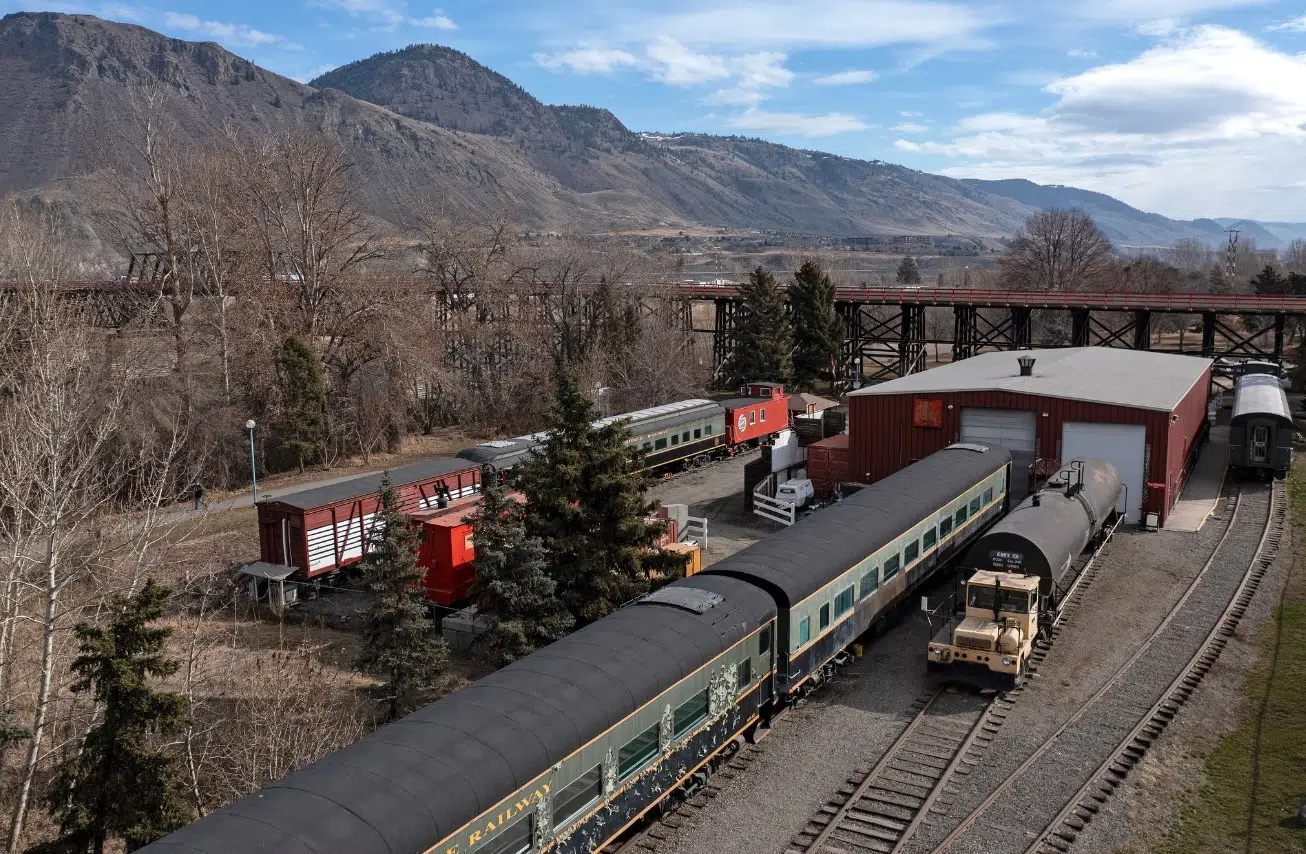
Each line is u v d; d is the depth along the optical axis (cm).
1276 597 2931
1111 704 2256
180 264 5703
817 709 2277
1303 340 6750
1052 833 1741
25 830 1964
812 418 5100
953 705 2283
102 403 4131
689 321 7625
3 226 5269
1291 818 1777
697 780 1894
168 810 1667
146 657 1762
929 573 2964
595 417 2644
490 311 7088
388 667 2248
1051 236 12012
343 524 3328
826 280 7431
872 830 1766
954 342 6856
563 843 1488
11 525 2577
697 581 2092
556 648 1723
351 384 6116
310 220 5909
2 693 2003
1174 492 3978
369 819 1199
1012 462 3966
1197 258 18862
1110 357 5078
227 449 5166
